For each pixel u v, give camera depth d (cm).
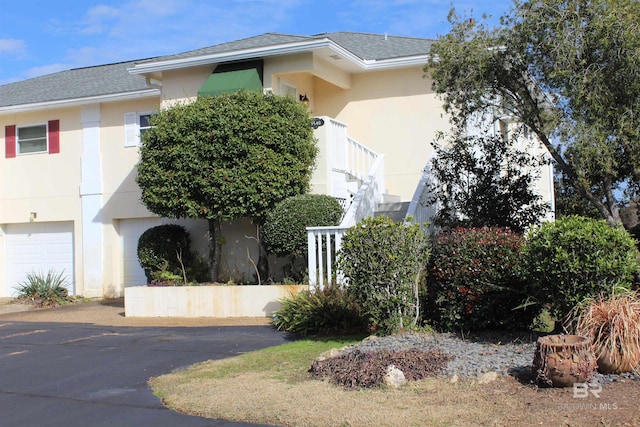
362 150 1546
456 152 1120
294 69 1498
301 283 1235
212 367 811
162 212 1359
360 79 1662
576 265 697
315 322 989
